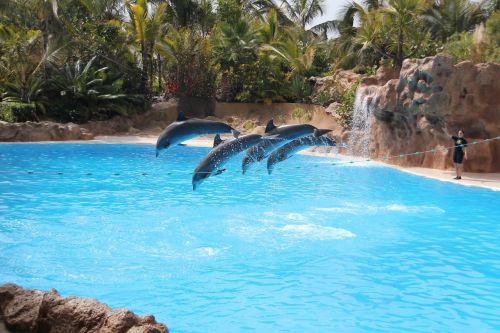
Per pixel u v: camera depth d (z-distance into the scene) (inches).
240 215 524.1
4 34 1498.5
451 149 837.8
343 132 1104.2
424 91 860.0
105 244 416.2
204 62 1631.4
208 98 1631.4
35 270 354.9
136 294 315.3
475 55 1041.5
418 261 381.7
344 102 1217.4
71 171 817.5
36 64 1461.6
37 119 1382.9
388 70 1090.1
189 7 1879.9
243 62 1631.4
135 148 1165.7
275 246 415.8
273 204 582.2
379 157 975.6
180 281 337.1
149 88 1644.9
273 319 280.5
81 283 332.2
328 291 322.0
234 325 272.8
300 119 1435.8
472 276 350.3
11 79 1439.5
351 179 772.6
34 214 520.4
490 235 455.2
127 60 1626.5
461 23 1681.8
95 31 1549.0
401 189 684.7
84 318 203.6
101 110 1534.2
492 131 814.5
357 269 363.6
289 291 321.7
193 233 451.8
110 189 670.5
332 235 450.0
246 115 1584.6
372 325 273.7
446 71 833.5
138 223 486.6
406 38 1429.6
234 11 1686.8
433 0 1744.6
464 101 818.8
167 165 900.6
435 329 269.1
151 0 1835.6
